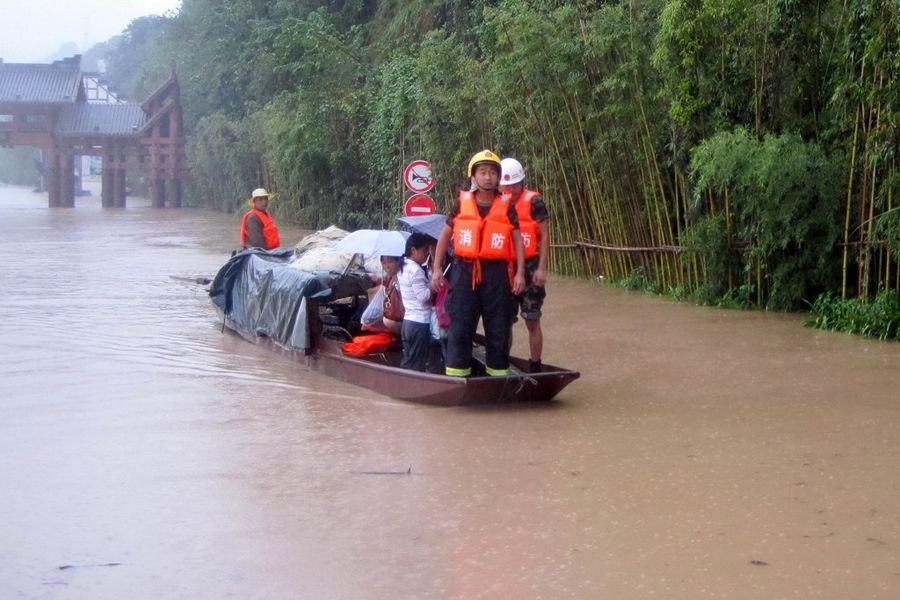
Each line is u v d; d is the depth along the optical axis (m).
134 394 9.75
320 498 6.74
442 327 9.53
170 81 53.19
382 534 6.09
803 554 5.72
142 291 17.38
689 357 11.29
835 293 13.77
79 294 16.97
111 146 53.09
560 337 12.66
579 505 6.55
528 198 9.52
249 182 45.03
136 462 7.56
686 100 14.47
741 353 11.45
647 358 11.27
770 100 14.12
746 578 5.41
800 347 11.74
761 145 13.31
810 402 9.19
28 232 33.28
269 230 14.93
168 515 6.45
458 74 22.16
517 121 19.25
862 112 12.68
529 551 5.81
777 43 13.85
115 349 12.04
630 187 16.86
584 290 17.09
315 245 13.31
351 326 11.69
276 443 8.05
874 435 8.09
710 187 14.47
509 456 7.62
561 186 18.72
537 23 17.22
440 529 6.16
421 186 15.98
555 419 8.71
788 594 5.21
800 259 13.79
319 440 8.12
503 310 9.09
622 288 17.22
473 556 5.75
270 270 12.04
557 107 17.91
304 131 32.97
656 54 14.62
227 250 26.14
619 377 10.34
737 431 8.26
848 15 12.73
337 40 34.72
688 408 9.03
